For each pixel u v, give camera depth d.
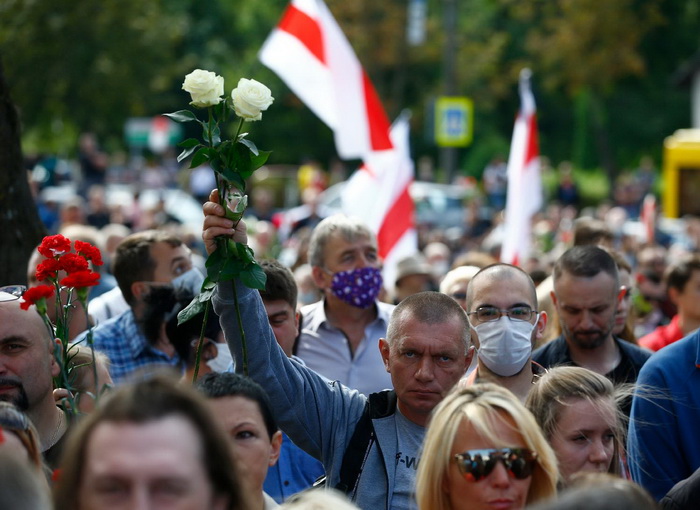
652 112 165.38
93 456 8.27
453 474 11.60
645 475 16.06
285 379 14.52
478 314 17.19
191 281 20.53
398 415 14.80
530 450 11.52
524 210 34.75
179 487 8.26
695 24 160.38
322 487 15.09
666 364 16.36
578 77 132.75
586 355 19.59
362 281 21.20
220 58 146.75
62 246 14.23
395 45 122.81
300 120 154.25
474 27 140.62
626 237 52.97
